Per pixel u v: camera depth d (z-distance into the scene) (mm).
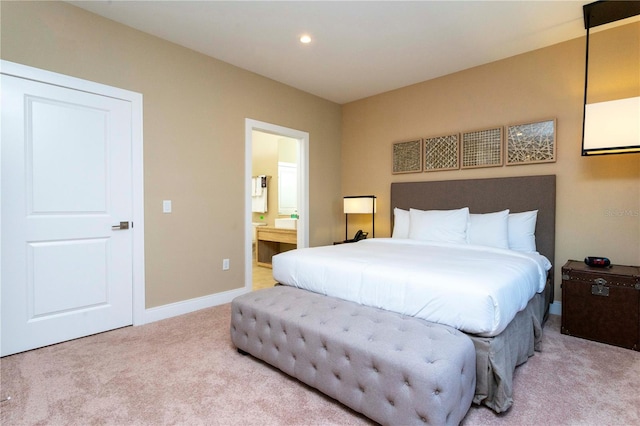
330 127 4742
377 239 3605
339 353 1607
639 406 1621
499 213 3139
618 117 2518
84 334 2521
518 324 1974
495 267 2029
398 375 1386
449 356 1380
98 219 2586
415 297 1794
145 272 2842
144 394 1746
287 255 2598
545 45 3094
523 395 1727
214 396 1735
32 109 2273
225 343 2424
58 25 2371
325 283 2238
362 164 4668
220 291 3412
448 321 1674
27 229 2268
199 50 3176
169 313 2992
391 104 4309
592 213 2902
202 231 3252
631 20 2668
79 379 1895
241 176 3594
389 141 4344
